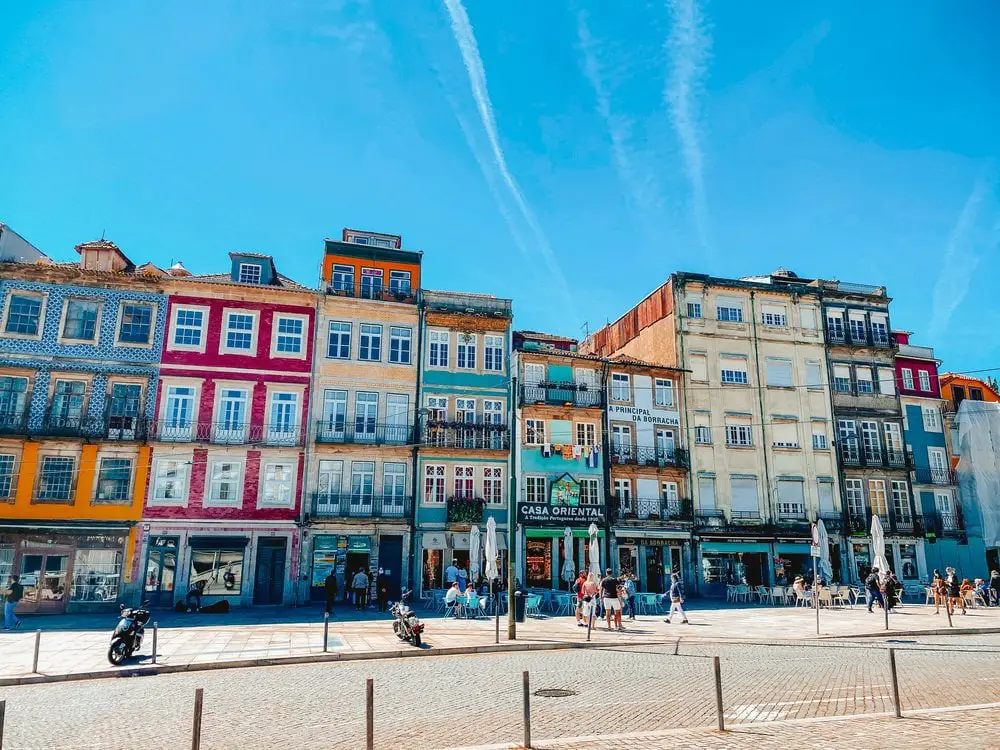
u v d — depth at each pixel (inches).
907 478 1715.1
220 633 783.7
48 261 1326.3
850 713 417.7
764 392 1669.5
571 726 384.2
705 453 1584.6
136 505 1152.2
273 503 1217.4
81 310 1207.6
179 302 1249.4
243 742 353.7
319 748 342.6
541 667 579.5
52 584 1096.2
